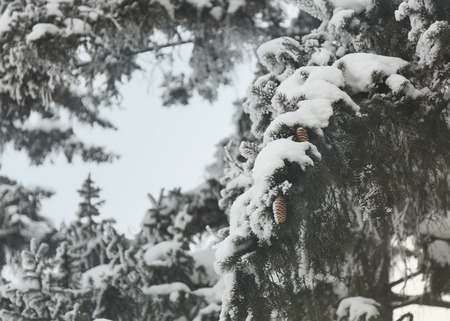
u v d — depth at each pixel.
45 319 8.38
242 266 4.84
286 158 4.79
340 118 5.26
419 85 5.69
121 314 8.62
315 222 5.09
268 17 9.20
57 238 12.41
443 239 7.39
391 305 7.60
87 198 10.35
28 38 7.77
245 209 4.92
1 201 12.73
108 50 9.91
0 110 8.38
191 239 9.92
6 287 8.54
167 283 9.14
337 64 5.53
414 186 5.72
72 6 8.00
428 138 5.54
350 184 5.28
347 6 6.13
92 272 8.88
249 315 4.87
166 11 8.54
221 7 9.02
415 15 5.66
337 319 7.14
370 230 6.78
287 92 5.40
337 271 5.25
